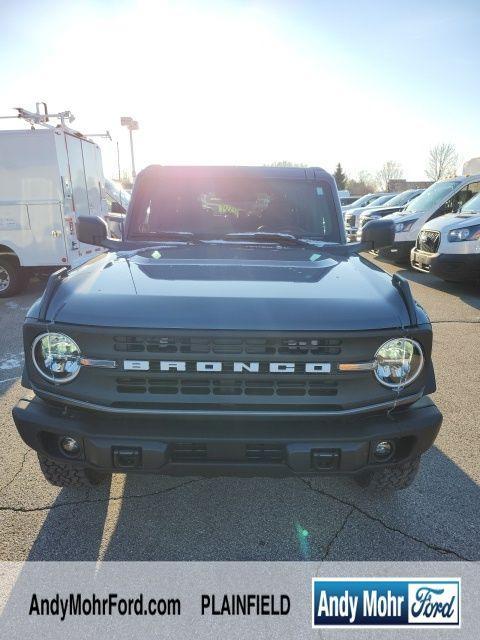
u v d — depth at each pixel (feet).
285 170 11.92
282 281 8.01
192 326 6.73
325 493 9.91
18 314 25.53
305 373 6.88
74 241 29.30
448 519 9.13
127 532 8.75
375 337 6.89
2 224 27.96
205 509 9.41
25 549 8.31
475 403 13.93
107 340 6.84
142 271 8.45
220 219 11.68
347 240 11.75
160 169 11.93
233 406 7.01
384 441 7.25
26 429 7.39
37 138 26.84
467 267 26.61
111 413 7.04
